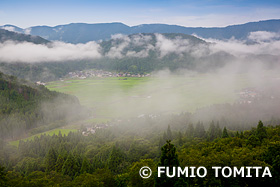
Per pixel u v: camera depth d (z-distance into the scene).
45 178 94.25
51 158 138.38
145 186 84.75
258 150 97.06
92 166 126.94
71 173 121.75
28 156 162.50
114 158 133.38
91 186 79.06
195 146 129.12
